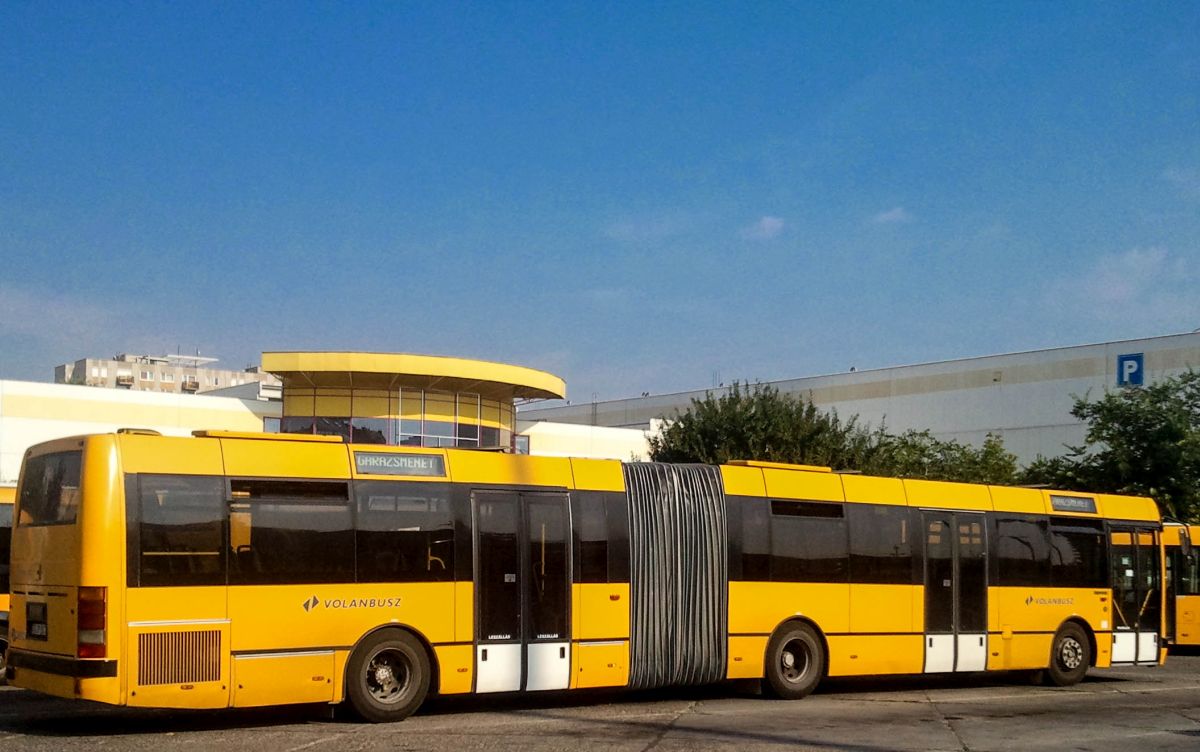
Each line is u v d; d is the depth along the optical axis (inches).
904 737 528.1
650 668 625.6
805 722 573.0
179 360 5841.5
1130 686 812.0
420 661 553.0
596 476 627.8
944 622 740.7
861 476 728.3
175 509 497.4
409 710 547.8
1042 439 2111.2
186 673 490.3
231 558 507.5
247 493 516.7
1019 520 791.7
